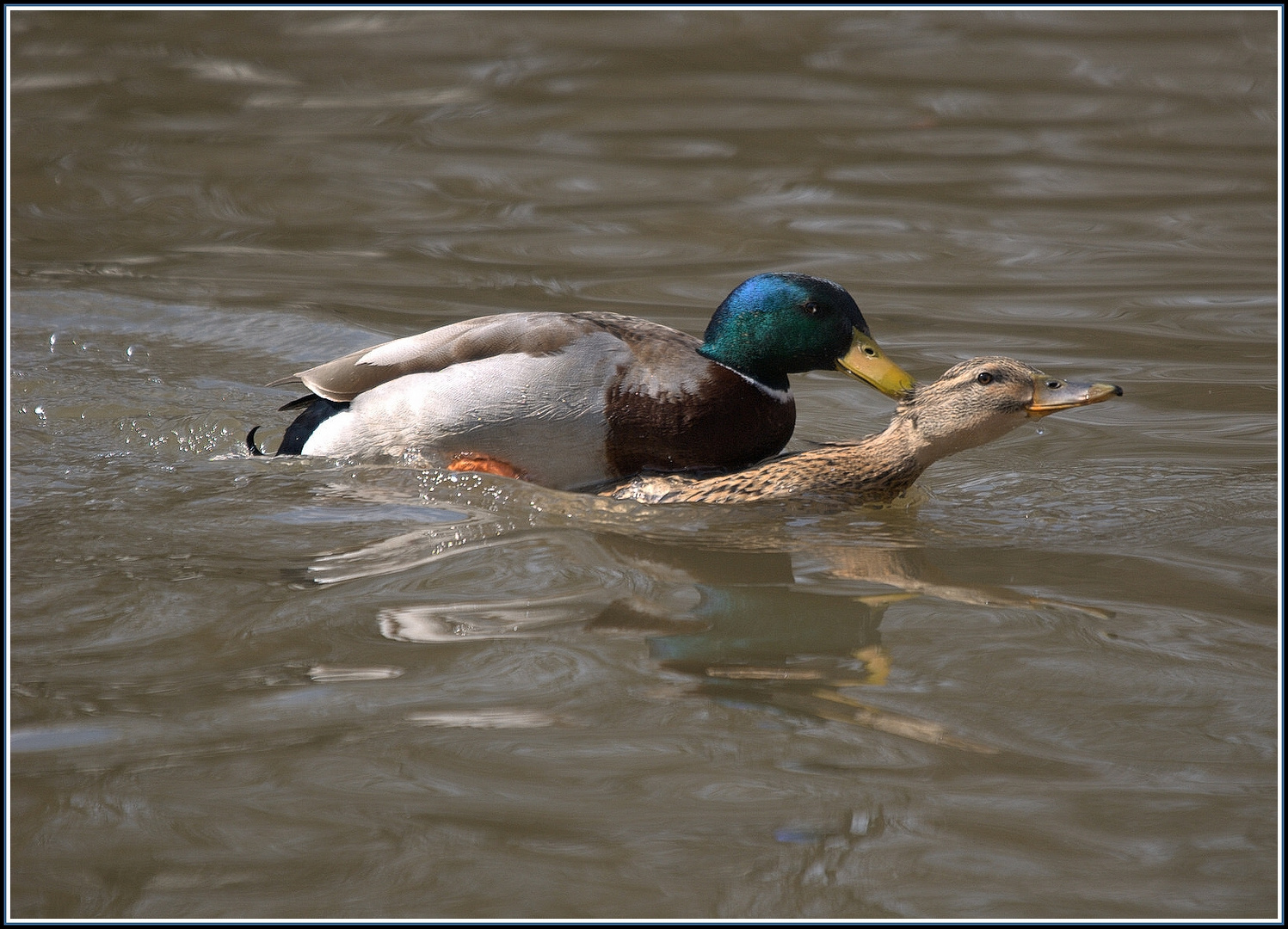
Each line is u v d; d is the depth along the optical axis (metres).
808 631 7.92
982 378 10.03
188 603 8.20
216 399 12.88
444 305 15.59
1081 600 8.35
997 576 8.78
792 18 28.97
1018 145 21.83
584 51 26.98
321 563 8.88
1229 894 5.62
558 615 8.12
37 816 6.13
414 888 5.71
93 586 8.44
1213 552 9.16
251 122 22.97
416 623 7.98
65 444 11.56
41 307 15.24
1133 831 6.02
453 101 24.22
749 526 9.77
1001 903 5.60
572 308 15.39
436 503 10.05
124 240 17.75
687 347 10.66
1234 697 7.06
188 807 6.21
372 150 21.70
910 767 6.47
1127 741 6.67
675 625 7.98
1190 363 13.52
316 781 6.40
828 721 6.88
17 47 26.44
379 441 10.71
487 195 19.77
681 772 6.45
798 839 6.00
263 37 27.81
